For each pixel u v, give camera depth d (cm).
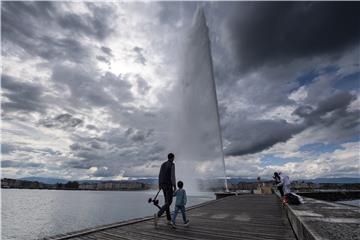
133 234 661
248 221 866
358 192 4347
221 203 1573
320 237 362
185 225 772
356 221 498
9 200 6781
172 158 836
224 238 612
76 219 2616
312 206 825
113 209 3662
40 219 2680
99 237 626
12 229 2094
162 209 786
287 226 769
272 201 1717
